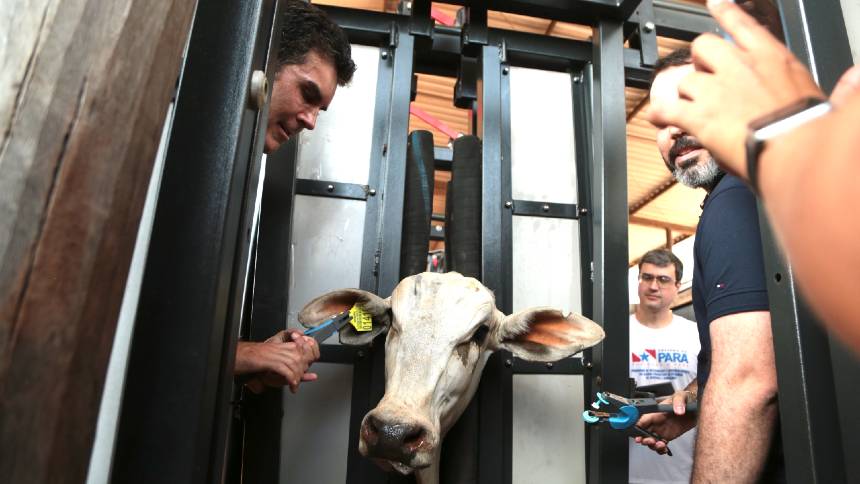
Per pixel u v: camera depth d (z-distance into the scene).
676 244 8.20
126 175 0.39
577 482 1.74
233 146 0.59
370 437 1.17
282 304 1.58
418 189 1.87
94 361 0.38
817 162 0.29
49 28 0.36
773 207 0.32
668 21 2.05
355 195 1.77
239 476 1.55
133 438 0.52
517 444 1.73
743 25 0.42
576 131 1.97
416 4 1.90
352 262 1.74
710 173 1.27
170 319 0.54
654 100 0.47
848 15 0.93
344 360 1.65
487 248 1.77
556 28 4.23
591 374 1.78
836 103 0.32
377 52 1.91
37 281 0.34
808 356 0.80
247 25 0.62
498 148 1.85
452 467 1.61
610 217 1.75
